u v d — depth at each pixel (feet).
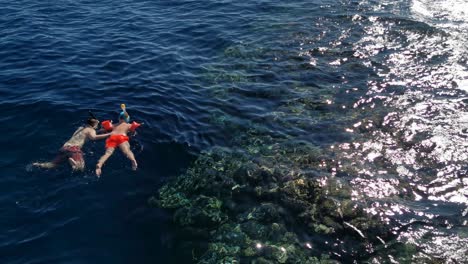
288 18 60.54
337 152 34.91
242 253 26.35
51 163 32.14
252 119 39.34
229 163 33.73
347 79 45.21
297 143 36.06
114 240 27.07
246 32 56.75
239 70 47.73
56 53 50.26
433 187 31.24
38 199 29.40
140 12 63.67
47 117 37.91
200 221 28.60
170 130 37.27
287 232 27.76
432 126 37.65
